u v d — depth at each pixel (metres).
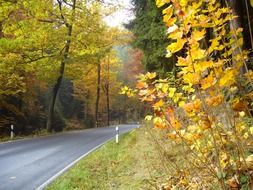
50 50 28.41
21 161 12.75
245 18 9.13
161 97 4.15
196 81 3.71
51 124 30.08
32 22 26.02
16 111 32.12
